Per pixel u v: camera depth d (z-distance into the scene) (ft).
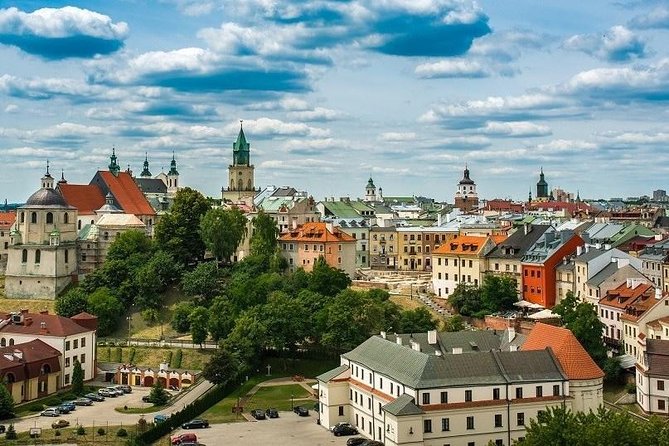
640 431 363.35
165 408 631.97
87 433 554.87
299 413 593.83
